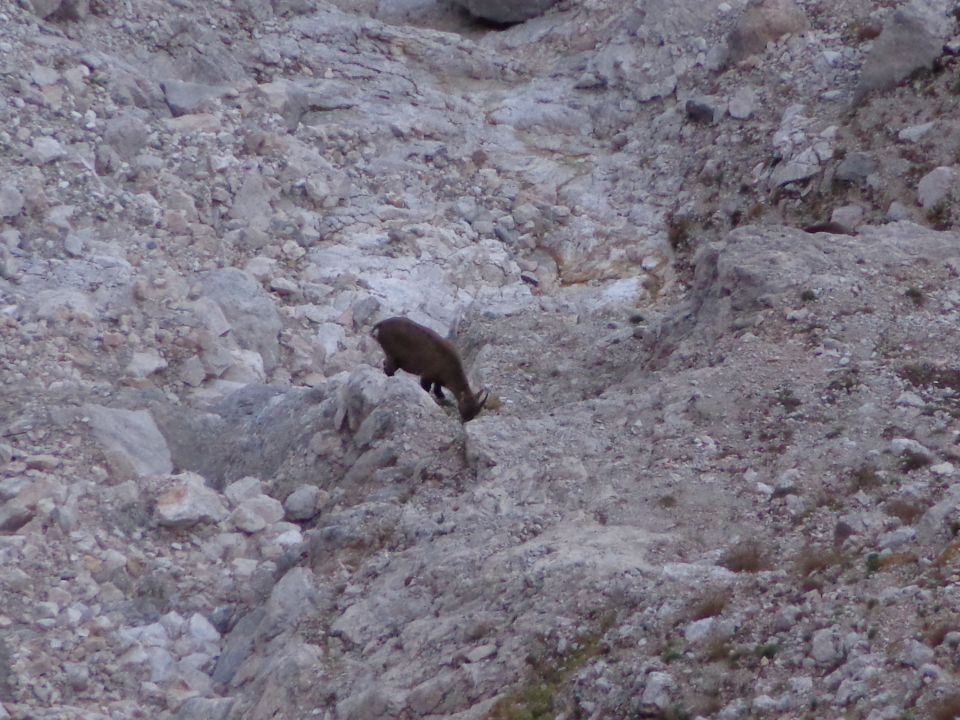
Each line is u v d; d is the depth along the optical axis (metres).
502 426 43.00
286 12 92.81
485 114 87.31
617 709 29.39
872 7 81.56
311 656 35.56
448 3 103.56
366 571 38.91
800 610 30.06
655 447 40.41
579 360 53.28
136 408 52.41
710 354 45.69
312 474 47.62
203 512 45.88
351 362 63.28
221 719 36.19
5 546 42.69
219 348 58.56
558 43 95.12
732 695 28.55
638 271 73.31
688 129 81.06
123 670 39.31
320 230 73.69
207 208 70.88
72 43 76.81
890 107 70.56
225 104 79.31
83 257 63.00
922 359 42.16
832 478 36.53
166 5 84.88
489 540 37.62
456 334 64.56
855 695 26.78
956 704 25.34
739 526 35.62
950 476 34.97
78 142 70.25
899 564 30.94
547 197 79.56
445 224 76.44
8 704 37.03
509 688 31.56
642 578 33.03
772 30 82.38
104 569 43.22
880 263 48.66
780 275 47.53
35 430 48.91
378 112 84.62
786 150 73.12
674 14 88.44
